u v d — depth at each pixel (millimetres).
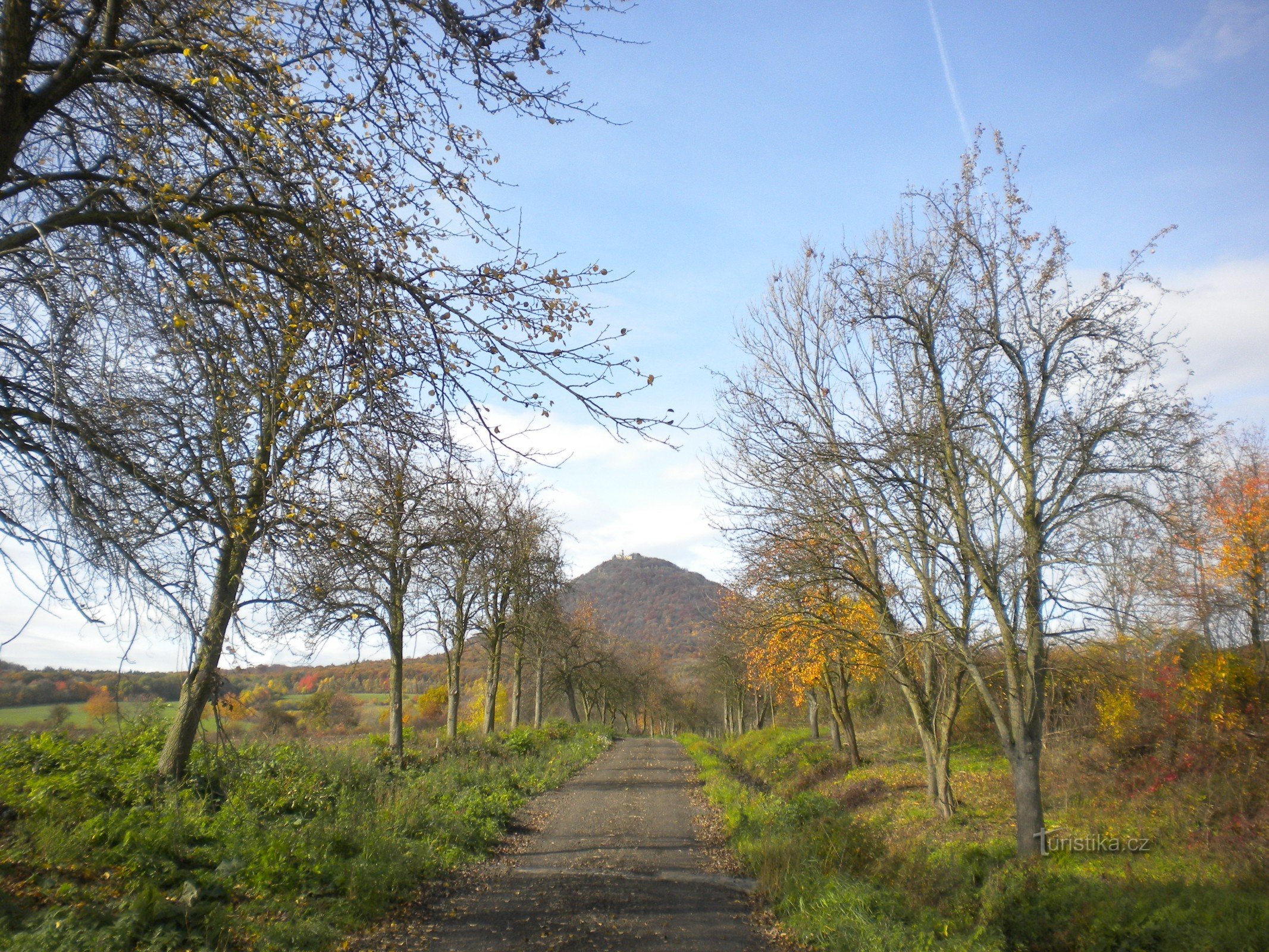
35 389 5906
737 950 7918
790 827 13445
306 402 6027
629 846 13289
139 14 6109
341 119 6137
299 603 8680
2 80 5469
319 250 5949
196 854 8461
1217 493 15781
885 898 9055
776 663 22344
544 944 7758
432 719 42531
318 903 8008
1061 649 12117
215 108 5910
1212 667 15703
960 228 11781
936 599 12984
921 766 21422
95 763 10836
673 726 85188
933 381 12352
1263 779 12609
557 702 57281
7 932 5473
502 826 14188
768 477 15141
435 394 6383
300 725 23969
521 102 6293
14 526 5660
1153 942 7602
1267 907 7680
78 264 5785
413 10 5938
